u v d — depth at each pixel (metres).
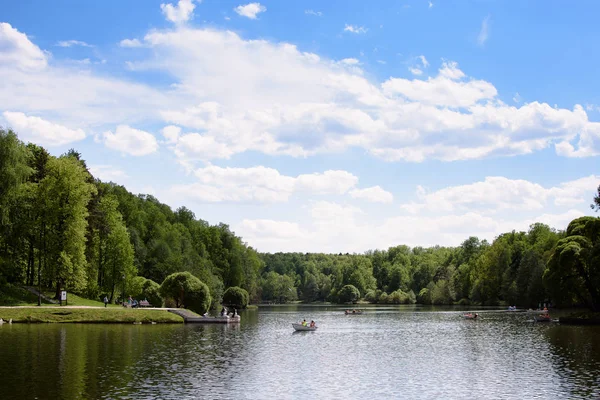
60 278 84.62
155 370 39.84
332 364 46.06
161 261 140.75
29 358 43.09
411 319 112.44
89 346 50.66
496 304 177.12
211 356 48.00
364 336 72.69
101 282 108.44
